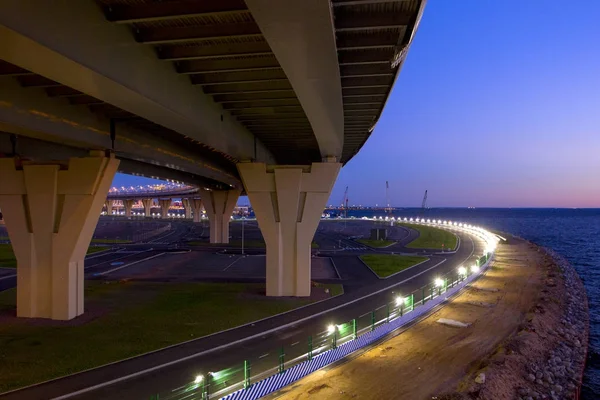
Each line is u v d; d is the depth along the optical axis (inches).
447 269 2119.8
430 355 929.5
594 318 1595.7
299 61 522.9
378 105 1005.2
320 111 789.9
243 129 1231.5
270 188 1432.1
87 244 1189.7
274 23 410.3
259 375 772.0
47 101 808.9
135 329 1061.1
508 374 883.4
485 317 1269.7
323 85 630.5
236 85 840.3
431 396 733.9
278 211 1446.9
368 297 1453.0
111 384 740.0
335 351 877.2
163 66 667.4
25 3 390.9
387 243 3435.0
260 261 2368.4
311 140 1512.1
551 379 933.2
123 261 2365.9
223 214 3412.9
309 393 725.3
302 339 995.3
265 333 1039.0
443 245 3292.3
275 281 1460.4
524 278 2028.8
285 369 791.1
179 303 1348.4
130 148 1194.0
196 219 6569.9
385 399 716.7
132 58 575.2
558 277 2209.6
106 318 1162.6
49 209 1139.3
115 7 513.3
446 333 1090.7
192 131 908.0
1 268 2047.2
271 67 695.1
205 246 3171.8
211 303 1348.4
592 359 1163.3
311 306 1316.4
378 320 1147.3
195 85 792.3
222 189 3383.4
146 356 876.0
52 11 425.4
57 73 503.2
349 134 1439.5
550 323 1354.6
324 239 3796.8
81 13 469.7
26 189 1144.8
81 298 1202.0
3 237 3740.2
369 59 695.1
